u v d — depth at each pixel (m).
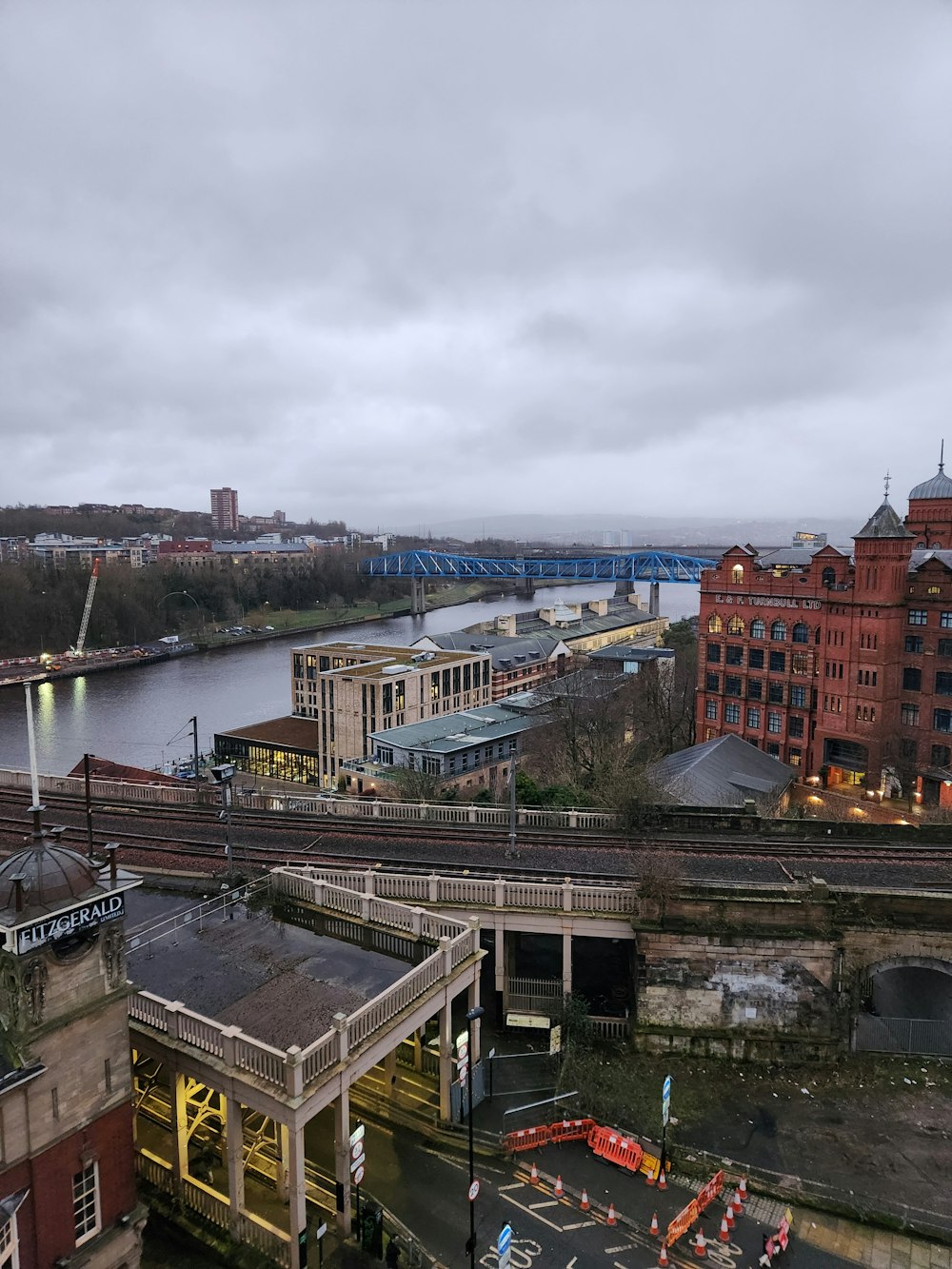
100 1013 19.47
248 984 25.56
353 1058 22.28
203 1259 21.67
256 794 52.94
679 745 92.38
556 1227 23.45
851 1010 32.22
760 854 40.38
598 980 35.84
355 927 29.56
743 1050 31.66
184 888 33.94
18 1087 17.55
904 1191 25.12
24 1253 18.05
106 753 111.94
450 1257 22.19
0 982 18.23
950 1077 30.92
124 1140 20.11
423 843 41.81
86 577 192.75
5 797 52.88
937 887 35.88
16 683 153.88
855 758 76.31
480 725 92.12
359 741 98.94
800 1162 26.30
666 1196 24.81
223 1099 26.86
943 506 86.69
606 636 177.50
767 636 83.12
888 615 72.19
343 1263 21.53
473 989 28.12
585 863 38.41
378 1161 25.77
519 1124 27.72
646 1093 29.61
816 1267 22.47
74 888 18.72
